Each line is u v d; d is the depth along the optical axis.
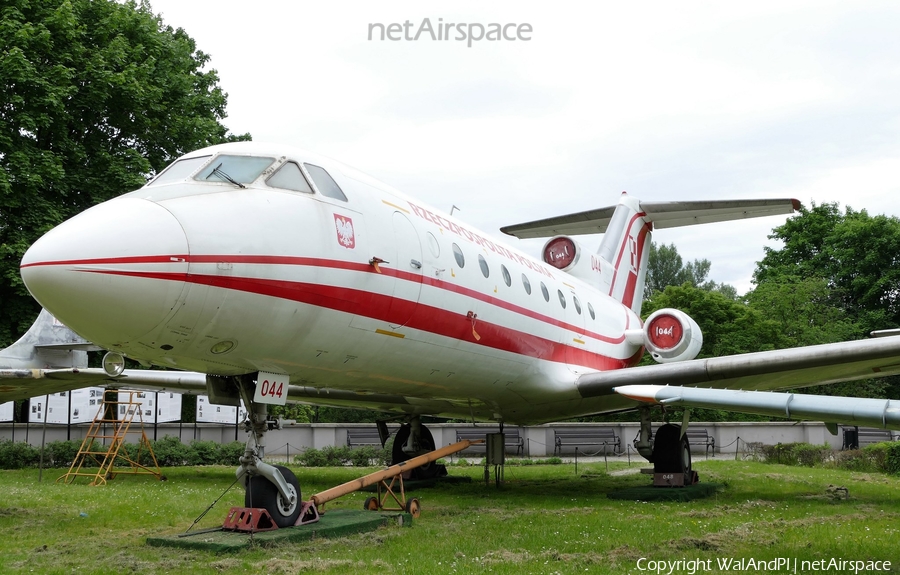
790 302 32.66
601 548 6.39
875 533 7.19
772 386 10.59
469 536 6.95
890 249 37.81
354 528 7.08
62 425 19.25
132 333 5.94
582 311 12.67
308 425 21.61
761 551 6.27
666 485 11.11
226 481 13.02
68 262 5.50
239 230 6.36
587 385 10.95
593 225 17.67
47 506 8.98
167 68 20.03
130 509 8.71
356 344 7.55
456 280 8.85
